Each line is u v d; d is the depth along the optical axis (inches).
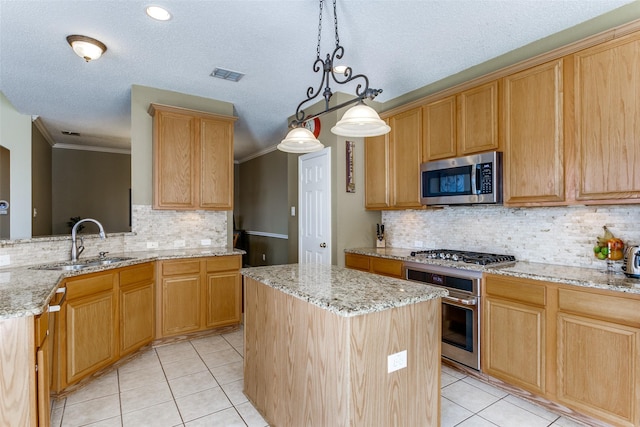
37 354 59.1
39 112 180.7
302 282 76.4
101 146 270.4
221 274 143.9
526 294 91.6
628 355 73.7
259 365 87.5
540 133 97.4
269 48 109.7
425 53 113.4
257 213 296.8
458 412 88.0
